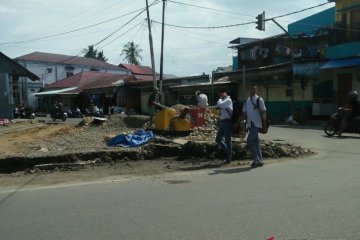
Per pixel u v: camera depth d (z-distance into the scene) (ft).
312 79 92.43
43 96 200.54
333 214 20.40
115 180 30.09
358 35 83.20
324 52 98.32
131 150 39.93
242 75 112.06
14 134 71.41
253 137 33.88
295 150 40.29
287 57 111.24
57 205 23.11
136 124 77.41
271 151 38.96
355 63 77.87
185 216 20.52
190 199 23.73
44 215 21.22
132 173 33.14
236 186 26.78
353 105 55.72
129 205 22.75
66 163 36.42
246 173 31.24
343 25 86.02
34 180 31.19
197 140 45.29
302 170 31.76
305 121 89.25
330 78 90.33
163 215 20.76
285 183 27.32
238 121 35.78
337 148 44.14
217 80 121.49
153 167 35.68
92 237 17.90
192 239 17.40
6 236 18.29
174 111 57.16
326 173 30.32
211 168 34.37
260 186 26.63
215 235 17.81
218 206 22.16
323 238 17.26
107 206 22.63
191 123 56.95
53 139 61.00
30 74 105.09
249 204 22.41
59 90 189.78
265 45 120.16
